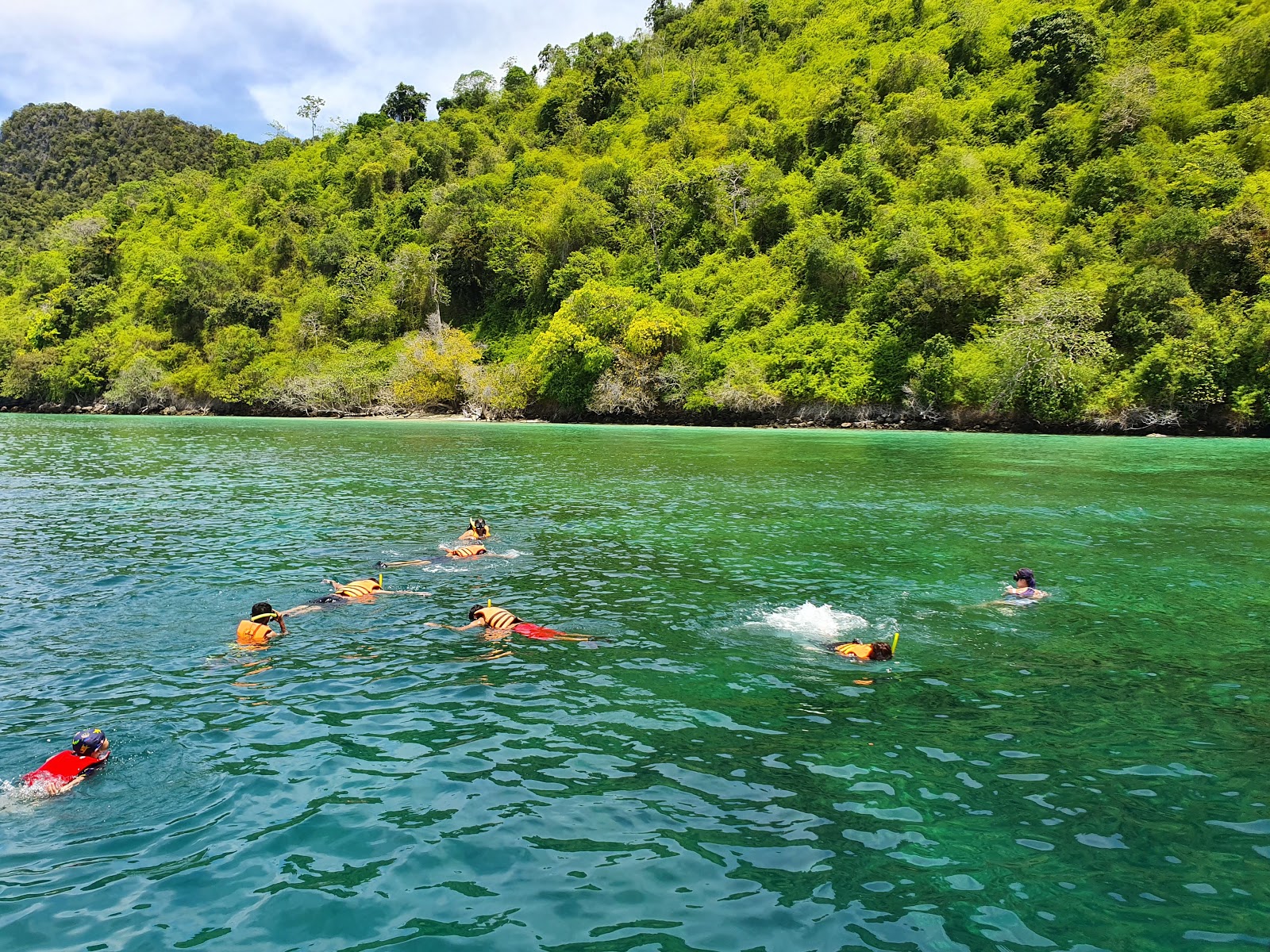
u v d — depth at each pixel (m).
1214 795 4.78
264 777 5.07
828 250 55.72
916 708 6.21
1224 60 56.38
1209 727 5.80
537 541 13.24
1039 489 20.00
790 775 5.08
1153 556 12.03
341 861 4.14
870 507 17.17
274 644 7.82
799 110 79.38
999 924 3.56
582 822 4.52
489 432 48.62
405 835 4.39
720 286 63.62
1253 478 22.14
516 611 9.02
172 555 11.94
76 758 5.11
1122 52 63.88
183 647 7.75
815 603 9.36
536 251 76.88
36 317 88.94
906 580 10.52
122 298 88.44
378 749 5.49
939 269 49.25
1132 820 4.48
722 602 9.41
